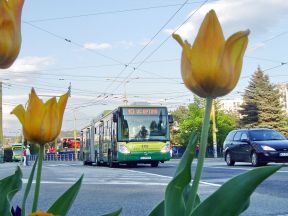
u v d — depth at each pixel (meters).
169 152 24.22
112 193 9.37
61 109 1.50
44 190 9.72
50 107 1.47
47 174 16.78
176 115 91.44
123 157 23.73
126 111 24.09
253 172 1.36
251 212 6.80
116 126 24.14
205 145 1.44
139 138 23.95
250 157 20.17
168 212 1.40
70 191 1.63
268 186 10.50
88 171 19.53
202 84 1.34
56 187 10.43
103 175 15.84
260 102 68.44
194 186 1.45
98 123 31.33
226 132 70.06
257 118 69.31
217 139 70.00
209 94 1.37
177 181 1.42
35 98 1.47
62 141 81.75
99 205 7.63
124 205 7.64
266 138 20.47
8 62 1.30
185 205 1.58
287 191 9.51
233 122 72.12
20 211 1.66
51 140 1.49
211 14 1.31
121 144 23.80
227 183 1.37
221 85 1.33
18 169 1.78
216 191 1.37
